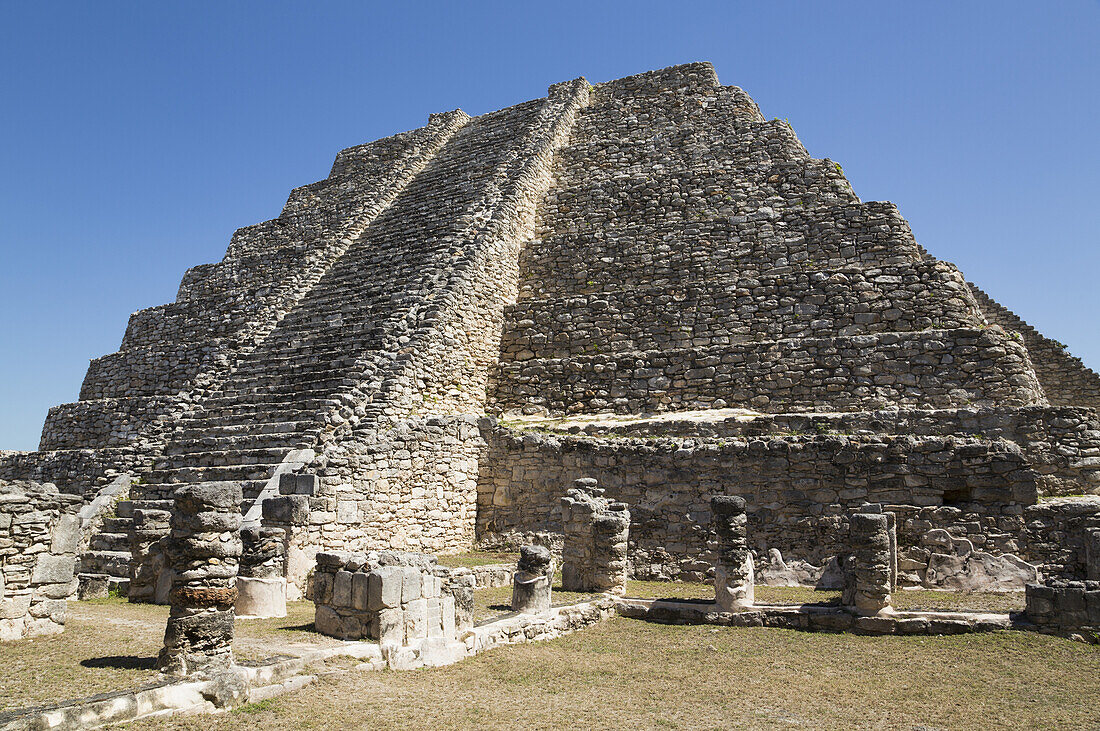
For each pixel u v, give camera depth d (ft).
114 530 59.11
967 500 55.57
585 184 105.91
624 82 134.41
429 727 28.25
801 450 59.11
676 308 82.28
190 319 105.19
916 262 75.97
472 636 39.17
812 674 37.60
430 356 73.51
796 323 77.71
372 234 102.94
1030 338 91.86
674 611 48.52
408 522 61.36
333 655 32.86
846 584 46.98
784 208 92.48
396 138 140.15
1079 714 31.89
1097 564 48.80
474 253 85.76
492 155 115.65
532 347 85.51
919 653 40.40
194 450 65.72
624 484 63.82
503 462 69.56
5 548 33.86
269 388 72.74
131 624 38.50
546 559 46.09
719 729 30.22
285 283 92.94
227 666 28.91
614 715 31.45
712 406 73.82
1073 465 57.72
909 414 62.39
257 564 42.68
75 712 23.73
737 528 48.67
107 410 90.38
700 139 111.75
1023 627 42.68
